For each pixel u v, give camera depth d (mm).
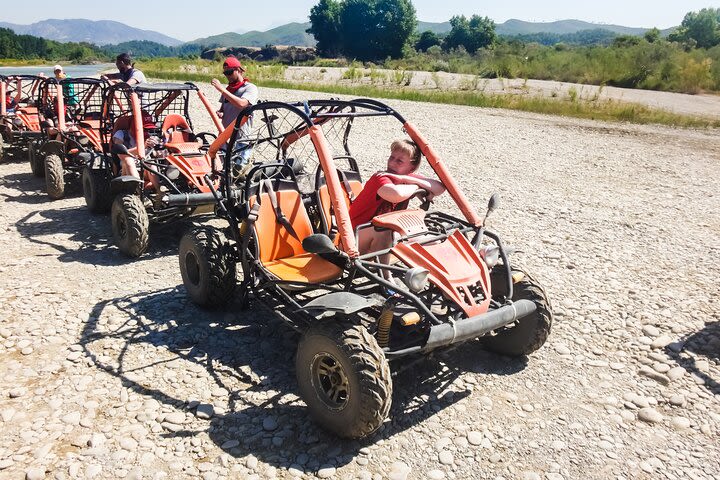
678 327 5148
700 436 3781
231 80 7844
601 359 4660
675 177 11086
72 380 4133
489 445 3621
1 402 3873
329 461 3432
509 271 4223
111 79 9727
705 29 75500
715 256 6941
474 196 9320
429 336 3521
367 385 3293
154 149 7488
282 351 4590
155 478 3256
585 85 30438
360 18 102312
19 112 11602
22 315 5070
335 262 4359
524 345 4379
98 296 5492
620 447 3648
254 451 3498
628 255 6906
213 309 5227
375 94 24875
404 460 3471
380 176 4398
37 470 3256
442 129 15992
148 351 4543
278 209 4680
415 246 4016
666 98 24875
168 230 7422
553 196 9469
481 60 44281
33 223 7723
